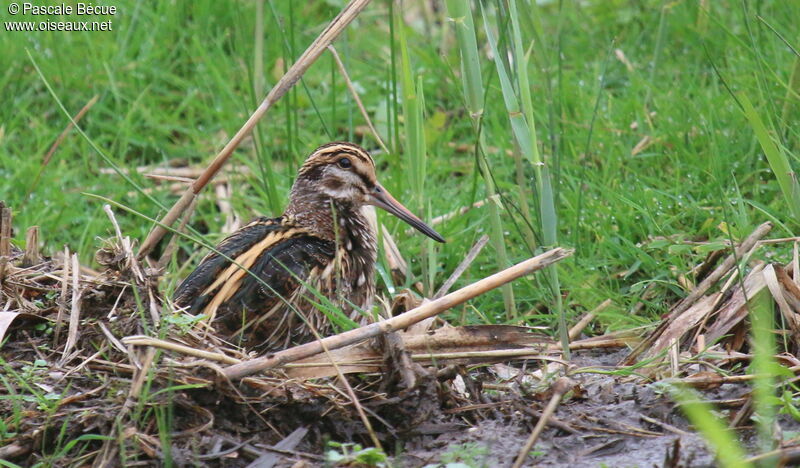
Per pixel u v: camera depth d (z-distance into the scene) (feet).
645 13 53.36
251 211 44.96
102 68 50.98
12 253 35.04
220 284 31.32
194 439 27.09
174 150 49.11
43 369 29.01
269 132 46.26
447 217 41.65
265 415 28.07
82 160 48.03
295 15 53.98
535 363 33.81
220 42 52.29
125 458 26.00
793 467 25.03
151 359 27.25
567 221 40.81
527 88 31.19
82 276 32.60
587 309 36.91
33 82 50.60
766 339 26.84
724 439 22.45
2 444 27.07
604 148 43.93
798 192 32.24
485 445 27.73
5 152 46.80
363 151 35.99
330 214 35.29
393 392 28.73
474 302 38.22
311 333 32.50
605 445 27.50
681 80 48.60
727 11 52.39
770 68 42.27
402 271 39.42
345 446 27.07
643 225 39.81
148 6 54.24
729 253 35.99
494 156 46.11
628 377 31.45
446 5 32.35
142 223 44.98
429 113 50.31
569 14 54.24
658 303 36.55
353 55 52.65
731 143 42.50
